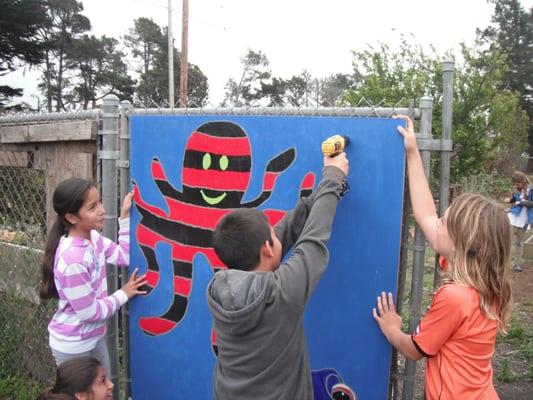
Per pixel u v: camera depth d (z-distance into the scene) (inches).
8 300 141.5
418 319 86.0
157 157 101.7
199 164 97.3
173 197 100.5
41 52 1286.9
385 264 83.8
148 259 104.0
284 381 68.6
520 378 162.4
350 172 84.6
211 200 96.6
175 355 103.1
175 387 103.8
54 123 118.3
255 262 70.5
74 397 86.4
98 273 98.8
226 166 94.7
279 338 67.2
